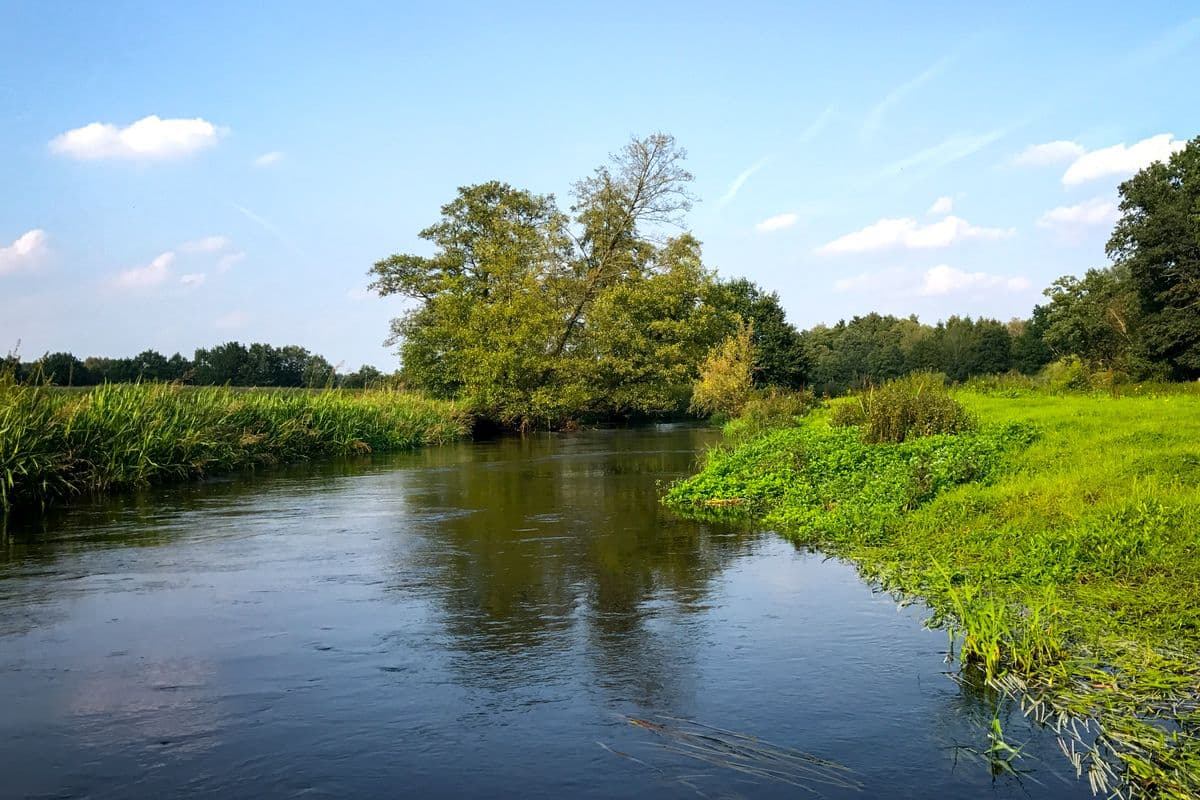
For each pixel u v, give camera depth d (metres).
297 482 17.25
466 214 46.81
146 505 13.72
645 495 14.95
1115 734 4.56
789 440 18.03
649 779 4.13
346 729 4.71
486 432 38.00
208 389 20.75
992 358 96.88
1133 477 10.95
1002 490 11.17
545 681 5.46
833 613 7.05
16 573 8.62
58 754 4.40
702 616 6.97
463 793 3.99
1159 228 47.75
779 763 4.30
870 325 117.00
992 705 5.05
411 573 8.59
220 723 4.79
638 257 44.94
